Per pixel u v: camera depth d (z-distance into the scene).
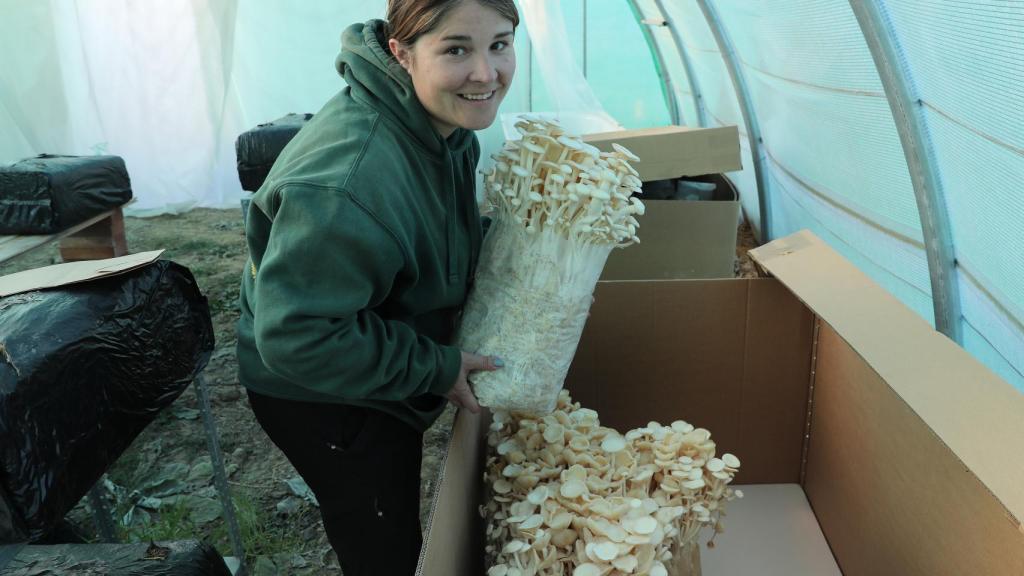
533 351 1.27
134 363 1.35
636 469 1.33
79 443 1.19
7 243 3.41
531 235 1.25
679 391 1.87
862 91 2.22
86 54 5.61
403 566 1.57
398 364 1.20
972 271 1.87
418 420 1.48
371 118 1.17
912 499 1.36
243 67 5.92
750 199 4.62
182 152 6.05
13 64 5.20
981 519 1.11
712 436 1.94
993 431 0.93
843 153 2.59
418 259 1.28
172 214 6.11
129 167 6.00
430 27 1.08
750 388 1.88
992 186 1.62
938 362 1.09
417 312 1.35
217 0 5.49
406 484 1.52
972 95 1.57
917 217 2.12
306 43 5.82
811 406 1.91
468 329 1.36
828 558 1.80
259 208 1.20
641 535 1.13
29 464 1.07
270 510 2.42
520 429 1.42
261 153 4.06
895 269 2.48
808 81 2.67
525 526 1.17
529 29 5.50
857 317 1.28
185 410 3.06
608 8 5.89
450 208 1.31
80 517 2.31
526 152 1.23
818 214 3.21
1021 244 1.54
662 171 2.59
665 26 4.84
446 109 1.17
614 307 1.75
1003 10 1.31
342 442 1.42
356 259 1.08
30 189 3.45
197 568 1.12
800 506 1.95
